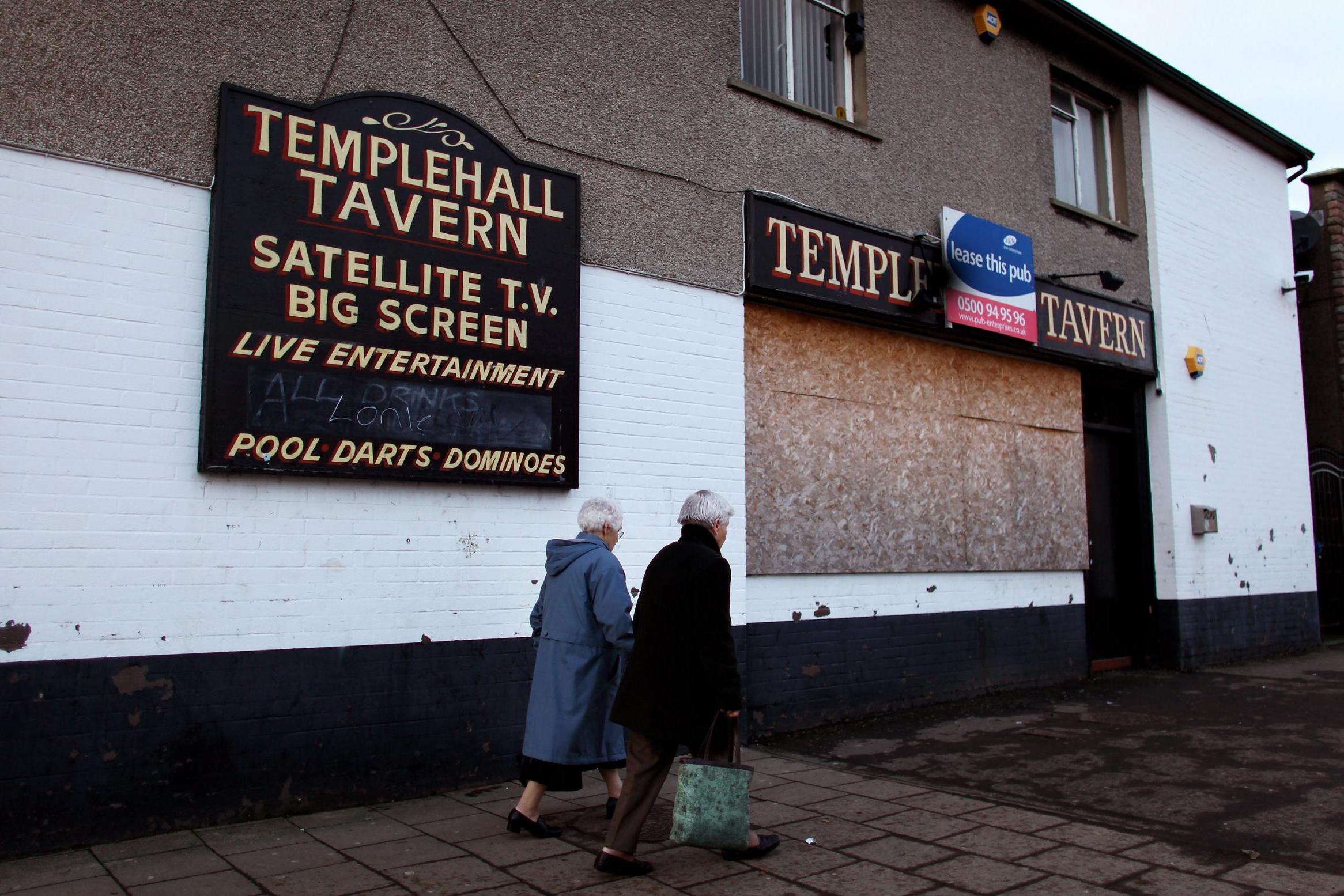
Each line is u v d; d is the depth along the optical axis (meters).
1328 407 13.59
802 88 8.02
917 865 4.23
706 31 7.11
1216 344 11.31
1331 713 7.69
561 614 4.66
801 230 7.43
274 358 5.00
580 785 4.63
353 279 5.29
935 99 8.70
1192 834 4.69
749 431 7.23
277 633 4.96
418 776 5.34
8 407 4.36
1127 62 10.41
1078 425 9.87
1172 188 11.02
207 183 4.95
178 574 4.70
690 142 6.91
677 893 3.89
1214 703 8.22
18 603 4.30
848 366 7.92
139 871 4.09
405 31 5.65
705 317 6.87
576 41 6.39
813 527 7.50
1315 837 4.61
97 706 4.45
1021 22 9.59
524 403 5.86
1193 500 10.65
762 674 7.07
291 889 3.89
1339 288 13.50
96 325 4.59
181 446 4.76
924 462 8.38
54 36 4.59
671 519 6.55
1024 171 9.43
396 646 5.33
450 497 5.60
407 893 3.85
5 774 4.22
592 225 6.35
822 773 5.97
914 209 8.34
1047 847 4.49
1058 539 9.46
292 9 5.27
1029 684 8.98
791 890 3.93
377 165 5.43
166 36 4.88
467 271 5.70
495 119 5.96
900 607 8.05
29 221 4.46
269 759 4.88
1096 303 9.88
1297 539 12.08
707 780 4.00
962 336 8.64
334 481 5.20
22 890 3.84
